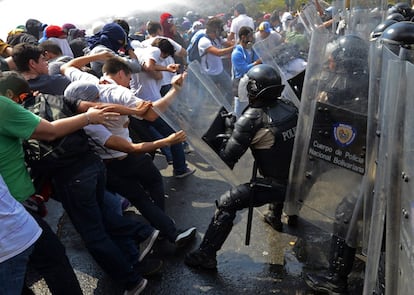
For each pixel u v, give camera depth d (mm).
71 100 2660
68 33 6438
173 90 2928
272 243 3490
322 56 2523
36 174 2555
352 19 3693
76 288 2482
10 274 1967
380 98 2029
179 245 3381
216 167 2996
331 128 2533
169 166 5152
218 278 3080
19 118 2127
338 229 2652
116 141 2928
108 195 3146
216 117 2971
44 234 2377
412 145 1617
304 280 3031
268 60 3453
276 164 2850
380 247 1964
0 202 1938
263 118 2785
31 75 3277
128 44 4797
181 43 7574
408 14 3947
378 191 1946
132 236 3006
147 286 3025
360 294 2855
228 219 3059
